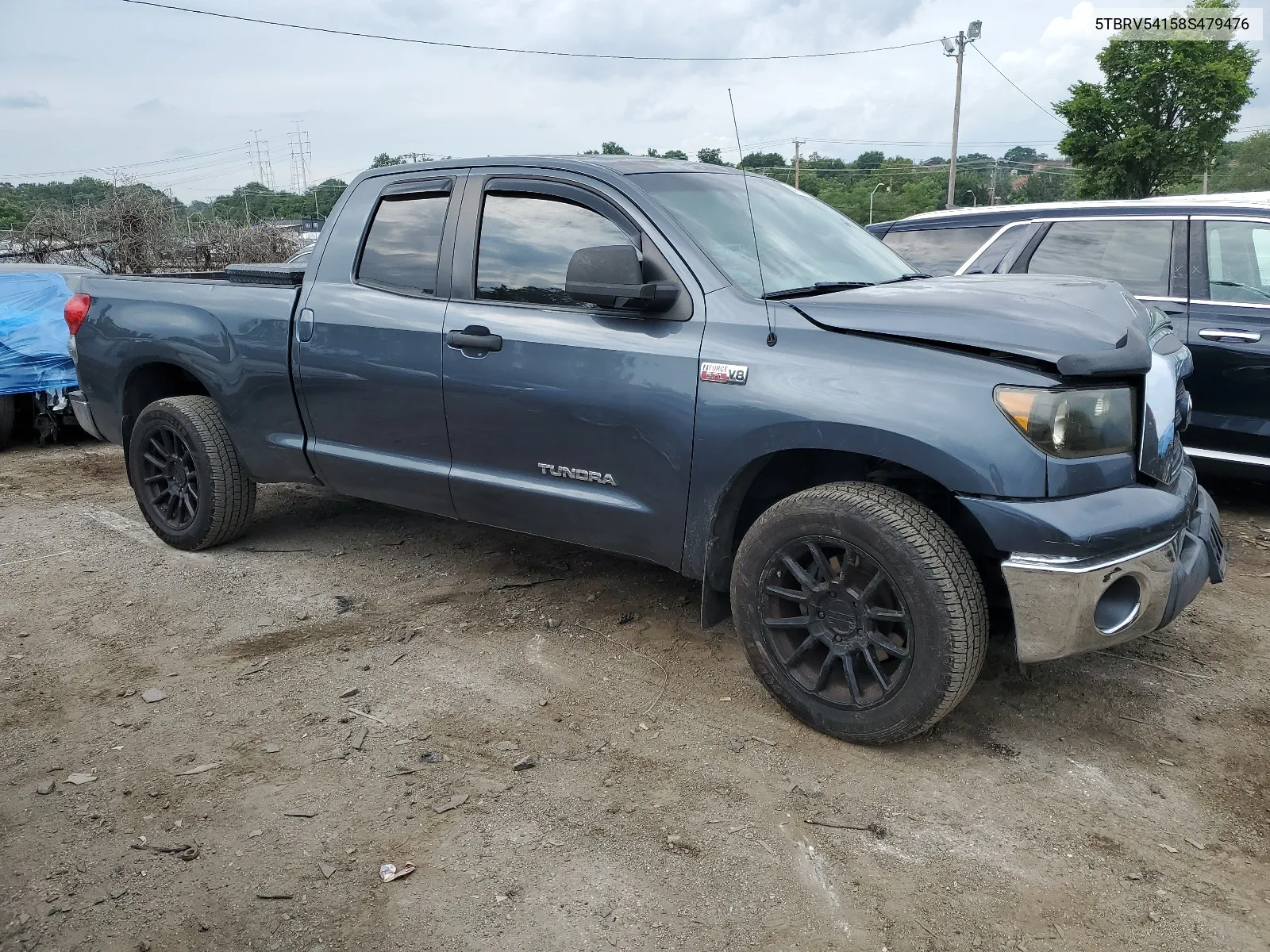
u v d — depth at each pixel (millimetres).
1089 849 2543
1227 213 5293
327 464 4301
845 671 2982
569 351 3410
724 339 3104
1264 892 2369
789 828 2637
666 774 2898
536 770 2932
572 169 3588
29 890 2432
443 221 3881
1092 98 32969
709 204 3561
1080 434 2654
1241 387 5160
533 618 4043
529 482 3654
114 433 5207
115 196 19875
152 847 2592
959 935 2244
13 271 8094
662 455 3248
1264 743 3035
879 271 3822
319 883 2441
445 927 2285
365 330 3982
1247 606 4102
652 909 2334
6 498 6086
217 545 4926
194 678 3572
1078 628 2672
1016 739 3070
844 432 2824
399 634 3910
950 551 2744
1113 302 3059
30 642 3900
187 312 4633
